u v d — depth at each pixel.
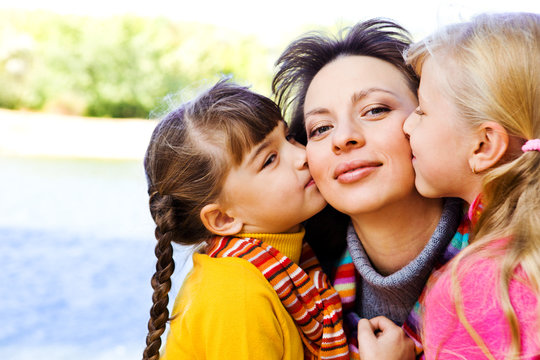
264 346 0.90
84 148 9.76
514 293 0.69
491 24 0.80
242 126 1.00
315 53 1.05
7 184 7.76
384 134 0.91
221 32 11.37
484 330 0.71
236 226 1.03
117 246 5.47
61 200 7.04
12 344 3.55
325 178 0.95
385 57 0.97
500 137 0.77
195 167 1.03
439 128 0.82
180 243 1.10
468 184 0.84
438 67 0.82
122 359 3.34
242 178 1.01
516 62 0.75
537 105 0.75
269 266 0.96
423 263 0.92
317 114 0.97
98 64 11.34
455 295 0.73
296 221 1.02
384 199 0.90
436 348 0.76
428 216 0.95
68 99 11.42
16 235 5.77
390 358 0.89
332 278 1.07
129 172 8.55
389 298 0.97
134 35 11.33
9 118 10.90
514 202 0.75
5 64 11.25
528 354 0.67
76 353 3.42
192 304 0.95
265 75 11.39
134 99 11.52
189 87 1.17
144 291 4.48
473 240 0.79
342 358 0.94
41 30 11.27
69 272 4.82
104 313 4.07
